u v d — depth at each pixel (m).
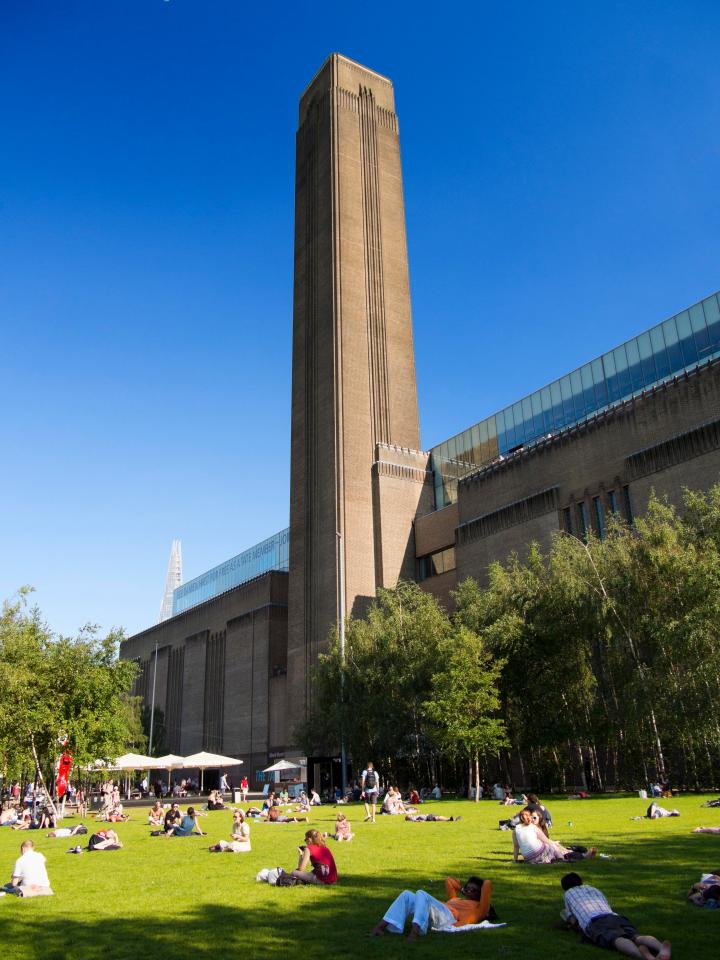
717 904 9.78
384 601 52.84
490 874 13.48
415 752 45.75
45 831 31.23
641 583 35.50
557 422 69.38
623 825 21.33
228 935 9.34
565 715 37.97
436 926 9.31
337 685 50.91
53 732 37.31
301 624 75.31
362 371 80.44
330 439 77.00
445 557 71.31
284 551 109.44
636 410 51.53
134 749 85.31
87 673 38.16
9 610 38.56
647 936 8.05
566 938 8.75
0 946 9.04
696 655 31.06
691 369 53.31
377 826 25.72
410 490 76.88
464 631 37.97
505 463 61.88
